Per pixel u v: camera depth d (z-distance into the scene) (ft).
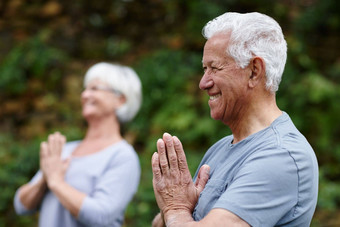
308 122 20.57
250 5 24.82
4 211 18.93
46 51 24.35
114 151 9.52
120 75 10.30
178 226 5.02
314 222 16.74
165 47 24.84
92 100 10.05
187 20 25.41
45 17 25.75
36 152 20.42
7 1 25.82
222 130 20.98
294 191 4.87
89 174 9.23
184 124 21.40
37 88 23.77
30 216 18.86
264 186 4.81
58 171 9.11
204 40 24.26
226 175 5.28
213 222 4.69
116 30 26.22
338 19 23.90
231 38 5.30
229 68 5.35
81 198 8.75
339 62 23.26
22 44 24.76
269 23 5.38
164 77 23.06
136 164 9.61
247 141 5.35
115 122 10.21
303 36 23.99
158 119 21.94
